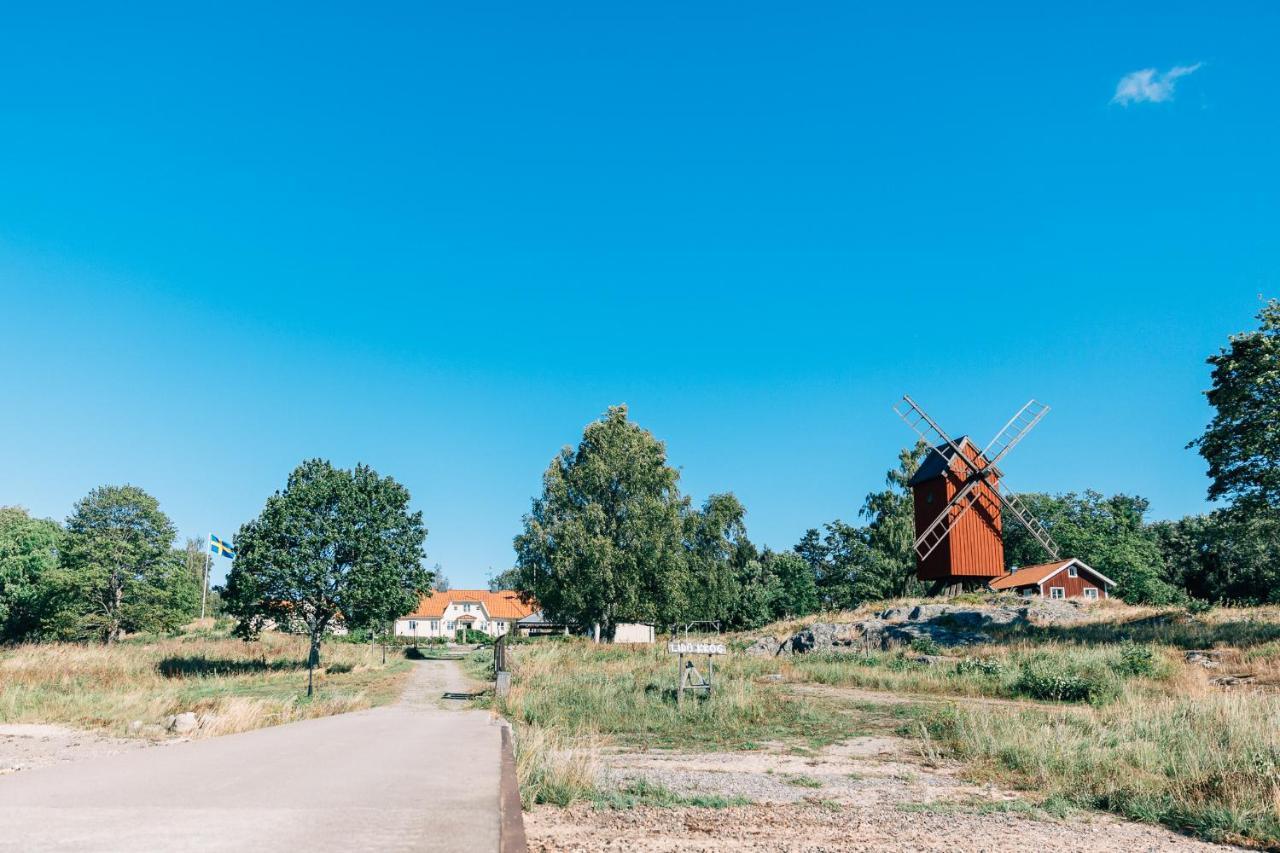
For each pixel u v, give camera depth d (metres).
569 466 64.44
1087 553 71.62
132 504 71.94
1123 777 12.45
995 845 9.11
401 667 48.91
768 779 13.44
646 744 17.58
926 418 53.19
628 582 58.34
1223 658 28.14
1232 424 31.75
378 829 5.79
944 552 50.66
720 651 23.97
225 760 9.83
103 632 66.50
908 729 18.67
